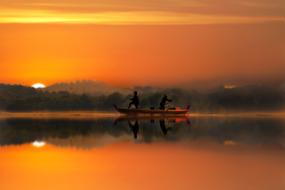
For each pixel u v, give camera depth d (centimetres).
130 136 16525
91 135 16900
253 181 8919
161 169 10056
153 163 10756
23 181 8969
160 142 14588
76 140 15188
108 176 9375
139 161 11031
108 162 10925
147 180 9031
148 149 12938
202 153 12131
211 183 8788
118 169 10062
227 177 9250
